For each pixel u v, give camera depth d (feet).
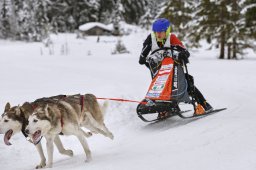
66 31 278.05
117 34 266.36
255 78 63.98
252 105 39.93
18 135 31.78
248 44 127.85
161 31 33.06
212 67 91.71
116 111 39.45
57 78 71.36
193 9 147.64
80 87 54.95
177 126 32.53
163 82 32.86
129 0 292.40
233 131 27.12
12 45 219.20
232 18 123.54
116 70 91.91
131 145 27.94
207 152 22.54
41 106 24.13
